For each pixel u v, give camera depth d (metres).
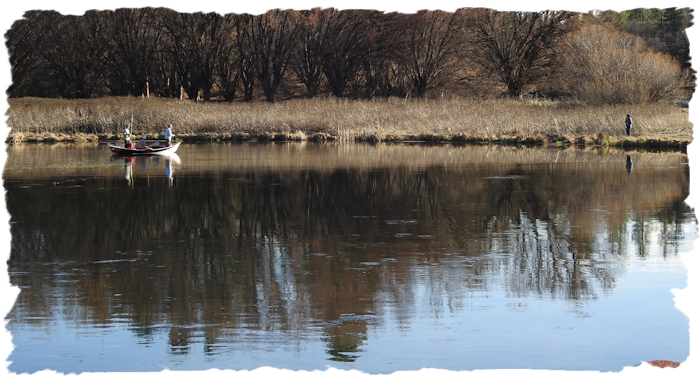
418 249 12.91
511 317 9.32
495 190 19.56
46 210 17.06
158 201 18.28
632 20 48.00
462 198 18.27
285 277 11.17
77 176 23.47
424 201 17.91
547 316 9.31
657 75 40.47
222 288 10.62
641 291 10.33
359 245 13.27
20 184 21.53
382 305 9.80
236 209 17.06
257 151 32.97
